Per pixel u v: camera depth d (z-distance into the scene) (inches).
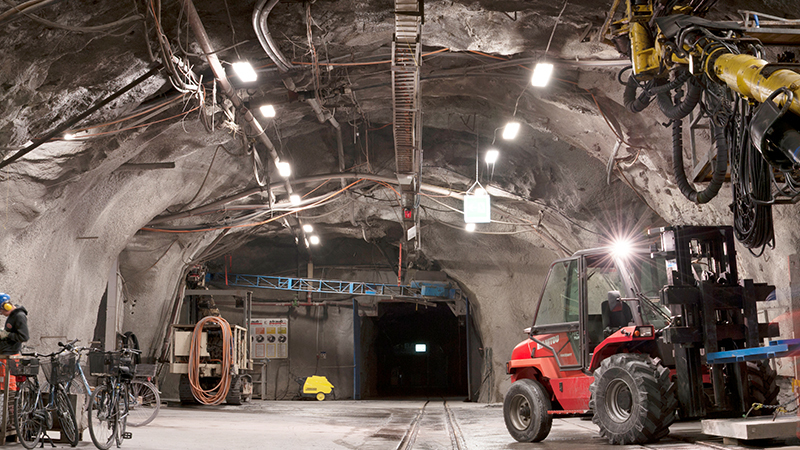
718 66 212.2
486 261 1043.9
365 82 546.0
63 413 302.0
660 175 508.7
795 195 212.2
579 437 350.6
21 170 438.9
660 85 278.7
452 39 437.1
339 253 1236.5
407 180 655.8
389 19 413.4
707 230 298.7
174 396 1018.7
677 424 394.0
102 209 567.2
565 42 421.7
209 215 776.3
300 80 488.7
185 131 513.3
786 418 265.6
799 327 379.9
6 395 295.6
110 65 386.6
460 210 863.7
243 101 512.1
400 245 1095.0
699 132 436.1
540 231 834.2
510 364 384.5
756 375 293.0
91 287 613.9
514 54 472.7
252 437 370.0
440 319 1711.4
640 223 678.5
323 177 694.5
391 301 1294.3
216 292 1012.5
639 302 316.8
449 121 685.3
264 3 362.3
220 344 824.9
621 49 306.5
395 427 470.6
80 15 333.1
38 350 516.4
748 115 208.1
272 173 727.7
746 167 218.2
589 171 667.4
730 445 255.9
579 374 339.6
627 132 497.7
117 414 308.0
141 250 802.8
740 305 288.2
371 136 759.7
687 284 291.4
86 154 466.0
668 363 307.4
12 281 476.4
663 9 265.7
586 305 336.8
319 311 1233.4
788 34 243.0
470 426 483.2
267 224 982.4
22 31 315.3
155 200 634.8
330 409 747.4
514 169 731.4
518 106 571.5
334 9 399.5
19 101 358.9
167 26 382.0
